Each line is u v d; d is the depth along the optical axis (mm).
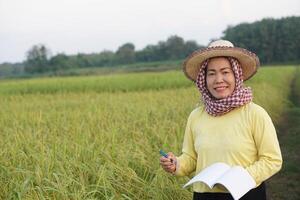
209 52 3137
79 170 5391
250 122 3125
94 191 4637
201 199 3266
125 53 108562
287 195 7012
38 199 4543
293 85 33750
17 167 5613
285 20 101250
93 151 6047
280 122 13992
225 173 2932
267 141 3086
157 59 108375
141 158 5945
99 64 104562
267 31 100750
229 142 3137
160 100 14359
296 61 98125
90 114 9992
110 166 5484
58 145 6473
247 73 3369
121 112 11172
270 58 100188
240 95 3117
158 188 5195
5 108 14578
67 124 9188
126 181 5316
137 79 29094
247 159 3127
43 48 100000
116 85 26344
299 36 98625
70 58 102938
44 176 5203
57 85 27281
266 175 3057
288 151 9938
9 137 7555
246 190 2865
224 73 3174
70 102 16203
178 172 3449
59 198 4637
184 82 25875
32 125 9594
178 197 5195
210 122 3250
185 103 12648
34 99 18844
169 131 7773
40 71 98812
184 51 109000
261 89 19109
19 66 123125
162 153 3408
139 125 8969
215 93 3191
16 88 27391
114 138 6852
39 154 5898
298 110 16500
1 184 5207
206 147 3215
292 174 8039
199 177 2971
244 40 102125
